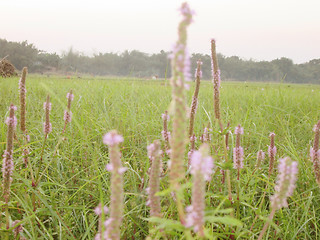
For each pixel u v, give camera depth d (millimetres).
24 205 2795
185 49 1154
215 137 4219
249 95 10000
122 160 3797
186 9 1128
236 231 2475
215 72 2598
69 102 4172
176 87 1184
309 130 5664
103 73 84500
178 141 1248
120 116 5867
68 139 4746
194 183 1178
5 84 11469
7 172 2410
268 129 5871
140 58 106688
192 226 1341
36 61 98562
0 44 101312
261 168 3658
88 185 3617
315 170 2814
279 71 135875
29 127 5105
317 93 12930
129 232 2846
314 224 2955
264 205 3355
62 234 2842
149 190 1697
